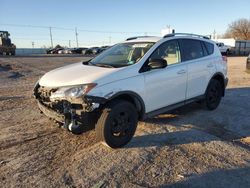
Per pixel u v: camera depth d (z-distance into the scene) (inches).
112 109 170.7
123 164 159.6
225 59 281.7
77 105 165.3
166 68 210.4
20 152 174.1
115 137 175.6
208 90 258.2
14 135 201.2
